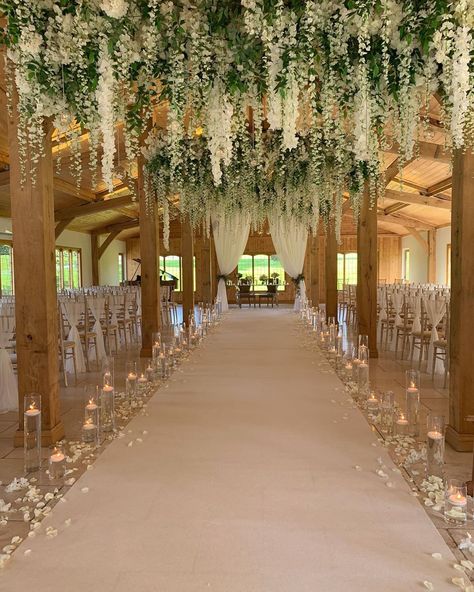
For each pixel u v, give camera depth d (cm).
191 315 767
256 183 661
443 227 1336
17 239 325
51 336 332
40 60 257
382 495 244
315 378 495
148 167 595
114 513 229
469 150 311
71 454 309
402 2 242
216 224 1184
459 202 319
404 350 654
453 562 190
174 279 1518
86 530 214
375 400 382
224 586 176
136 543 204
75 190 989
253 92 288
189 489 252
